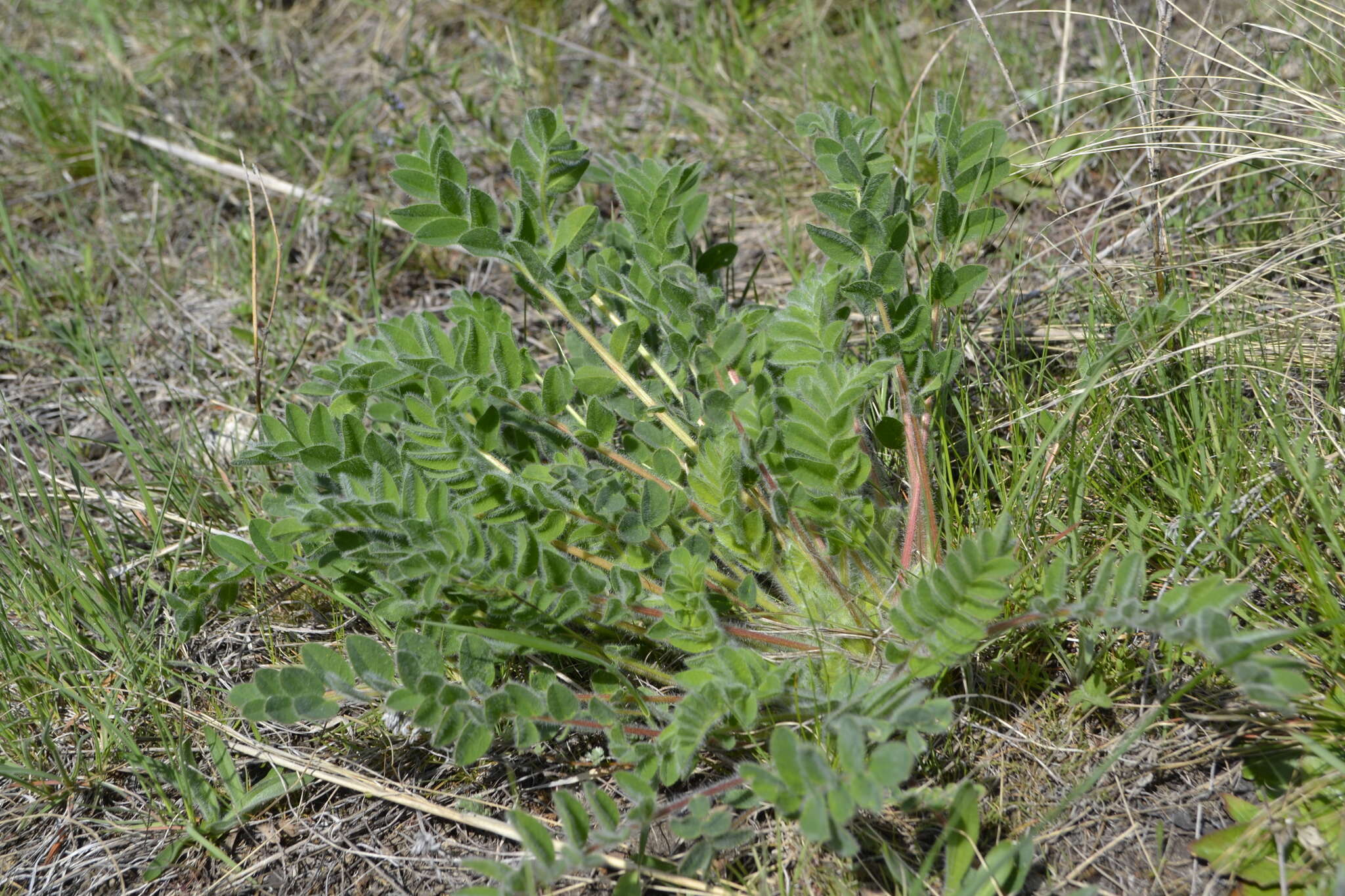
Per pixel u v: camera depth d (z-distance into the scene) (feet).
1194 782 6.25
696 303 6.93
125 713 7.59
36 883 6.79
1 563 8.65
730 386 7.20
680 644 6.39
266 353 11.23
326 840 6.82
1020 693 6.78
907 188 7.47
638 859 5.97
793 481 6.70
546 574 6.36
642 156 12.96
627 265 8.55
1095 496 7.57
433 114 14.06
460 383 7.00
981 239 7.52
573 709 6.07
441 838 6.73
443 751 7.09
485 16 15.87
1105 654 6.63
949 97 7.58
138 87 15.14
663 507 6.59
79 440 9.91
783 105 13.19
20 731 7.51
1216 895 5.71
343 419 6.96
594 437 6.97
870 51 13.07
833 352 6.84
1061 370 8.95
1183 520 6.83
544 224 7.93
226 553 7.23
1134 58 11.78
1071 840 6.10
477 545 6.20
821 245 7.15
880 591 6.86
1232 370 7.85
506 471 7.04
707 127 13.37
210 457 9.37
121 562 8.93
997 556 5.27
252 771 7.28
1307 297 8.68
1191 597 5.17
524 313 10.48
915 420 7.27
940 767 6.48
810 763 5.09
